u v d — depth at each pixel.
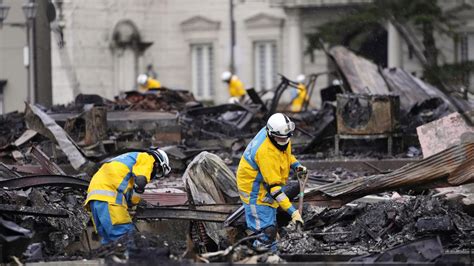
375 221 21.55
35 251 19.05
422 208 21.45
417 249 18.64
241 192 20.75
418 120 35.53
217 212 21.55
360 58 41.06
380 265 17.28
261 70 89.50
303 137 34.56
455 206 21.92
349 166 30.77
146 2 86.75
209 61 92.12
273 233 20.59
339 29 73.62
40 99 47.62
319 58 84.94
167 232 22.09
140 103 39.94
